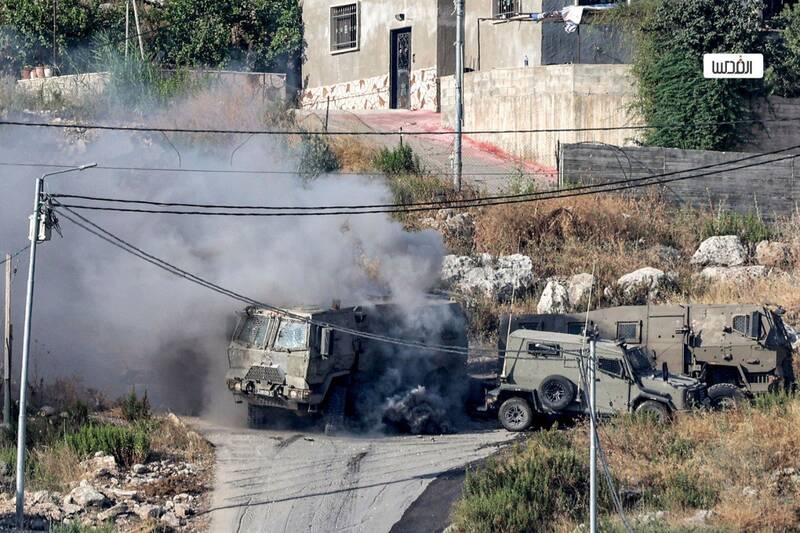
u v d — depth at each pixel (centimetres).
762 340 10600
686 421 9638
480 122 17038
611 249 14175
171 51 18425
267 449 9538
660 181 15200
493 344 12369
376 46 18562
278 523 8075
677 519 8019
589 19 16800
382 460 9325
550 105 16338
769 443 8981
